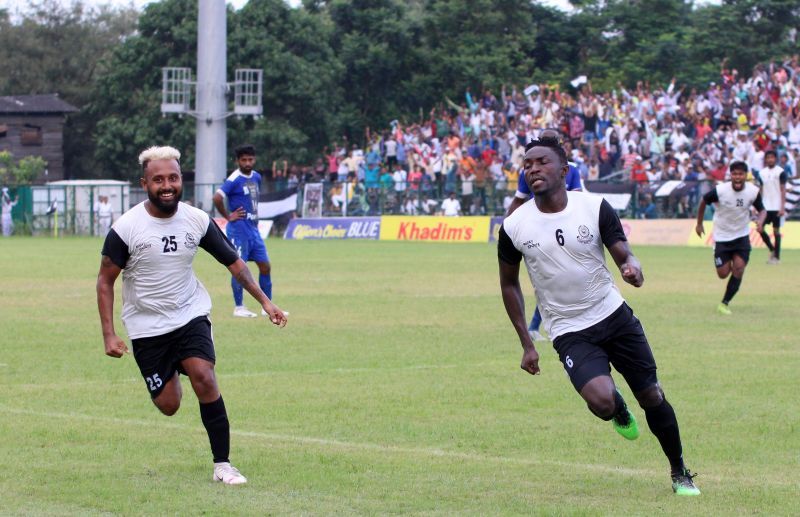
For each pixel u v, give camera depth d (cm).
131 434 1081
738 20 6900
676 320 1995
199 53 5928
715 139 4862
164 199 886
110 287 898
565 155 868
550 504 833
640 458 989
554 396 1282
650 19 7325
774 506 828
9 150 7519
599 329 858
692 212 4500
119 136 6919
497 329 1883
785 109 4972
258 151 6556
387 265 3362
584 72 7069
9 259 3688
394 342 1731
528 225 869
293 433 1089
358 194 5366
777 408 1210
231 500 843
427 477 916
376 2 7344
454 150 5262
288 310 2161
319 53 7044
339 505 830
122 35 9288
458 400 1257
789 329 1875
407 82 7194
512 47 7150
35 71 8850
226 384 1359
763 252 3975
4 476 916
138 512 810
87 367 1495
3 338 1778
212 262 3591
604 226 856
